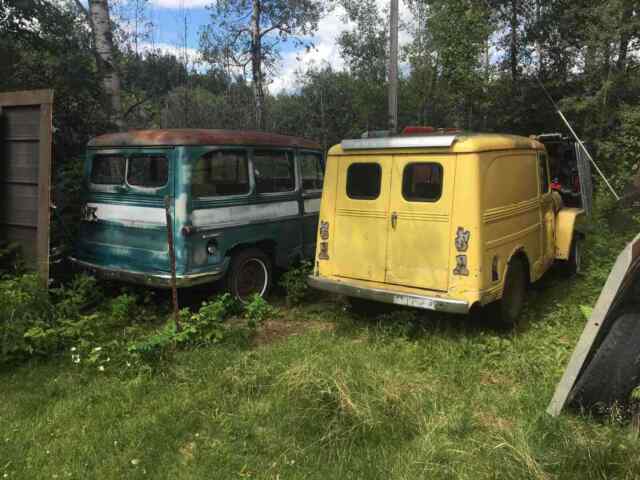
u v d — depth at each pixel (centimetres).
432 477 320
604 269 732
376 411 373
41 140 594
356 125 1956
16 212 632
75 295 606
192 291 714
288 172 732
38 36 850
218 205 626
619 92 1417
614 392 360
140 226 621
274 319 636
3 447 360
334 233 598
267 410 395
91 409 411
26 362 494
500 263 543
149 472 336
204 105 1502
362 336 562
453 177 512
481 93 1584
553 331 565
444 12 1509
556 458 321
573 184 1012
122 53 1295
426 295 529
